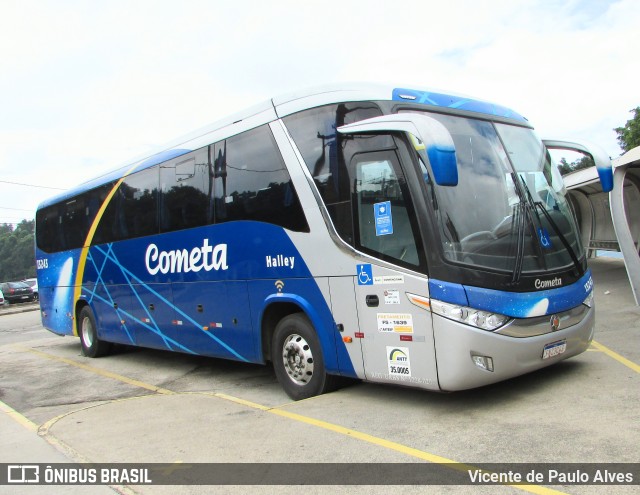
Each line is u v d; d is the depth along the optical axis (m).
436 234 5.12
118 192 10.15
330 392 6.34
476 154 5.72
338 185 5.89
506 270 5.20
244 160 7.12
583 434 4.35
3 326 21.89
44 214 13.33
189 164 8.22
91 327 11.52
